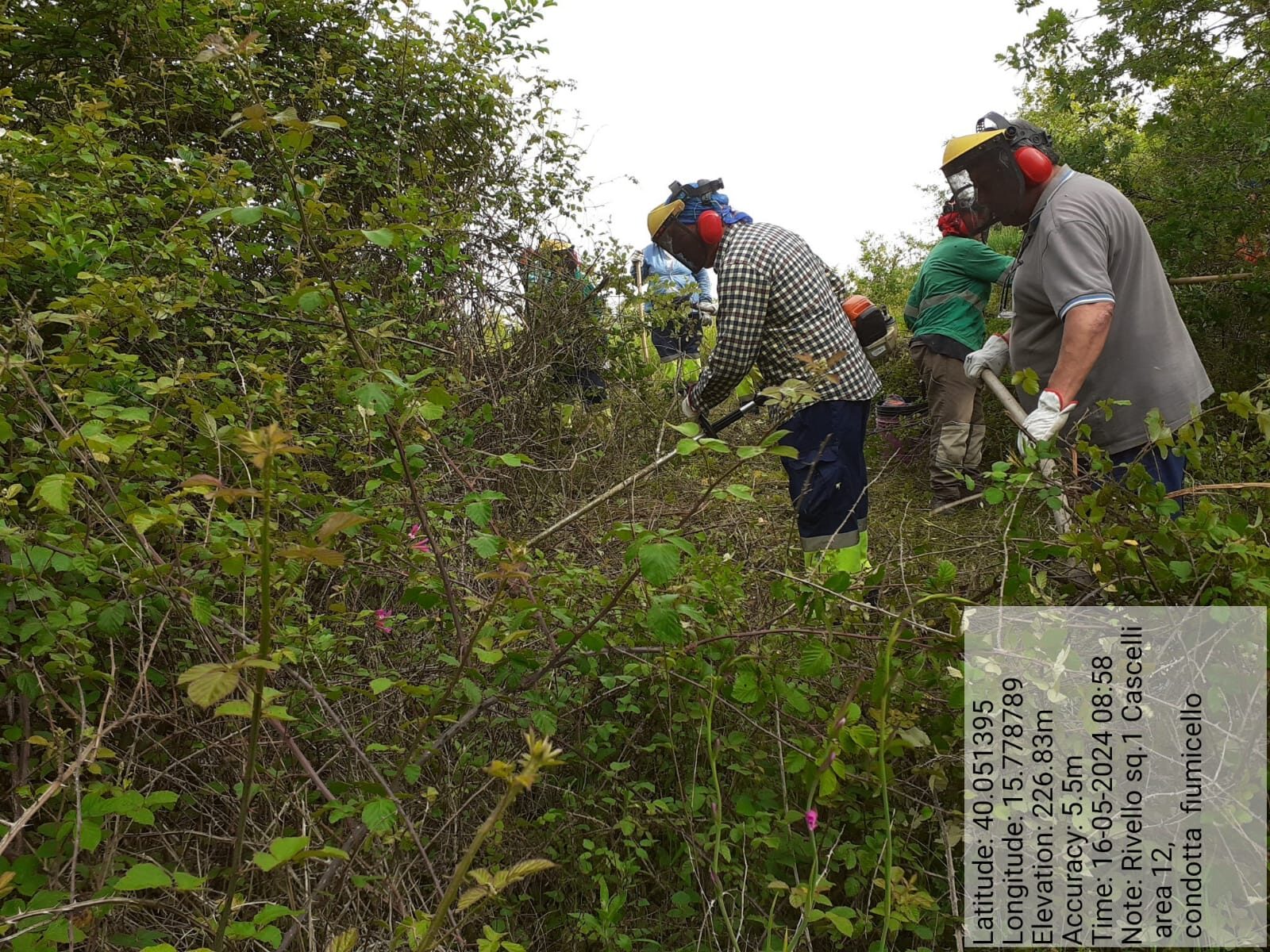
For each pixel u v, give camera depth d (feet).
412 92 13.67
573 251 15.62
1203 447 7.95
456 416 10.47
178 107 10.44
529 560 5.74
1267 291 15.07
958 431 14.60
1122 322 8.24
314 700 6.17
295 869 5.27
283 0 12.68
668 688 6.21
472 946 5.61
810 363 5.50
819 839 6.03
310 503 6.24
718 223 10.19
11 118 6.66
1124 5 17.21
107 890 4.50
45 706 5.20
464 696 6.12
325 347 7.66
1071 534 5.81
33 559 5.09
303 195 5.08
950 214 14.85
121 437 4.94
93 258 6.73
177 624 6.30
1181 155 16.96
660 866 6.35
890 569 7.41
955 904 5.37
